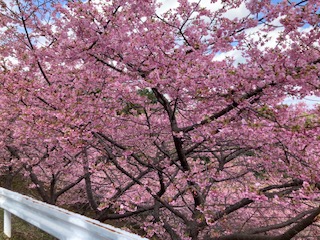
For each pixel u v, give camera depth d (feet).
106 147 18.69
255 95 15.87
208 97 15.70
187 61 15.87
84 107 17.03
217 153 25.76
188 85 15.03
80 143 15.57
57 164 26.71
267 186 19.56
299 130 13.73
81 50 16.81
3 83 18.83
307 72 12.69
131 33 17.03
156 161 21.42
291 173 16.56
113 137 21.52
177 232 24.81
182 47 16.15
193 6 16.70
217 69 14.76
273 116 14.35
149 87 15.97
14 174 36.78
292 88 14.74
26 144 25.16
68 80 20.90
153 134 21.54
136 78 17.25
